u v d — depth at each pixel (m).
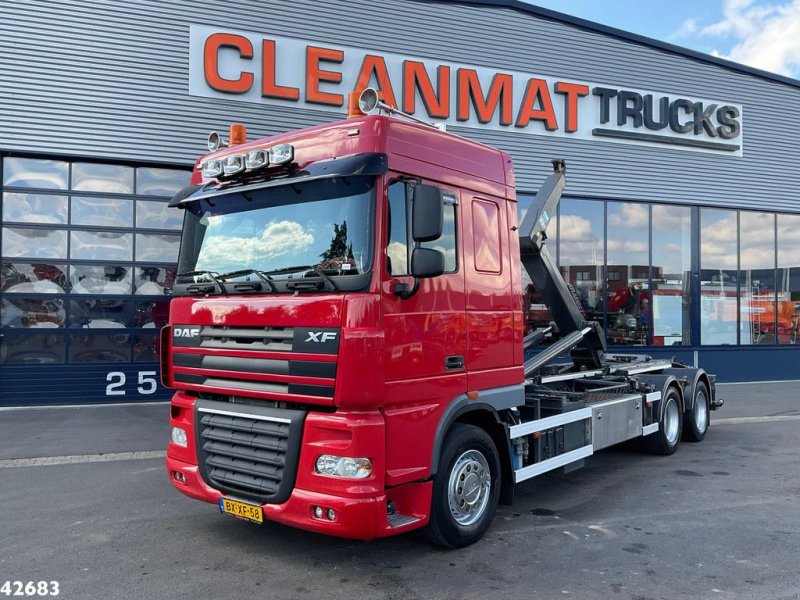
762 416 11.98
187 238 5.45
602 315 15.59
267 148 5.16
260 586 4.41
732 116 16.98
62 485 6.94
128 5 11.97
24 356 11.55
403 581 4.51
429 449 4.69
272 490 4.50
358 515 4.16
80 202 11.92
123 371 12.04
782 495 6.76
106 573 4.62
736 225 17.25
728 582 4.52
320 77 12.91
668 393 8.88
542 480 7.43
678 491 6.93
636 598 4.26
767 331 17.59
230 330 4.87
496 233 5.61
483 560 4.91
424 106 13.77
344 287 4.29
